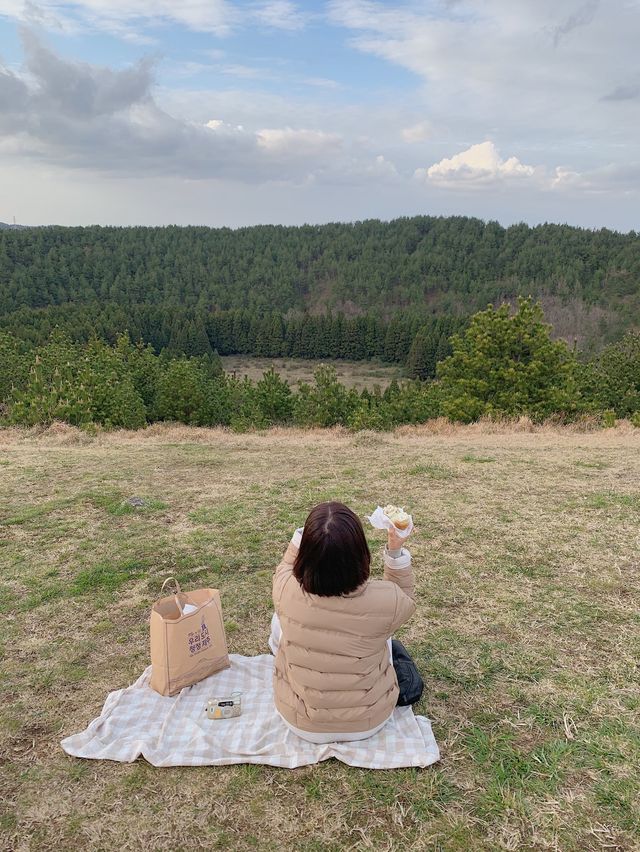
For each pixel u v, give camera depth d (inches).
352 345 4436.5
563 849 82.9
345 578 89.2
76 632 147.5
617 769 97.1
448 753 101.8
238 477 306.8
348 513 90.7
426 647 136.6
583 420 647.8
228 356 4626.0
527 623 146.6
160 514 241.1
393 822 88.0
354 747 99.4
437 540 205.0
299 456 367.2
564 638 139.2
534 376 719.1
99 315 3836.1
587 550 192.1
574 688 119.6
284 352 4557.1
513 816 88.5
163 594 167.9
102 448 411.5
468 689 120.3
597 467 308.8
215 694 115.4
